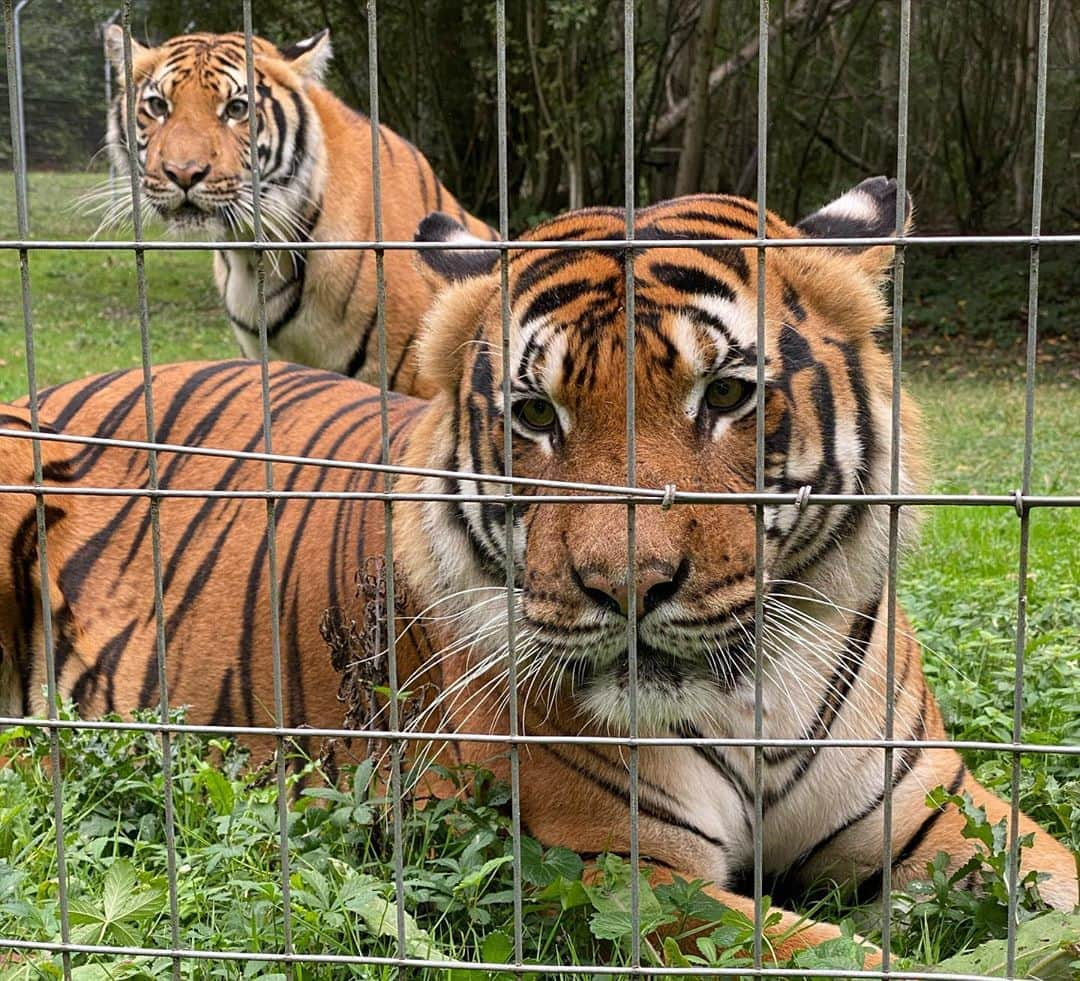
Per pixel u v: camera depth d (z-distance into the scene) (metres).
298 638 3.88
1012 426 12.67
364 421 4.09
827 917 3.33
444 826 3.15
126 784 3.36
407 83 20.98
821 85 22.77
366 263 7.62
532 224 19.95
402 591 3.39
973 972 2.63
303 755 3.51
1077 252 20.39
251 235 7.99
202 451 2.36
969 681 4.39
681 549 2.74
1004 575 6.33
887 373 3.20
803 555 3.00
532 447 2.95
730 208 3.22
